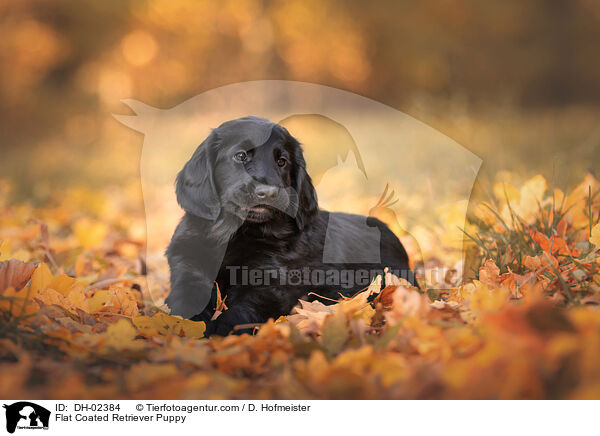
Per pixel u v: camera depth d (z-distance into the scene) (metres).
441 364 2.46
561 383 2.25
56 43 22.38
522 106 22.62
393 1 24.02
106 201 10.20
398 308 3.00
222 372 2.76
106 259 5.96
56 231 8.01
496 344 2.32
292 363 2.72
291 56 23.03
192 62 22.58
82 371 2.66
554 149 10.67
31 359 2.67
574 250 4.04
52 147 18.19
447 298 4.25
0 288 3.33
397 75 24.16
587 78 25.94
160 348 2.99
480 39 25.02
